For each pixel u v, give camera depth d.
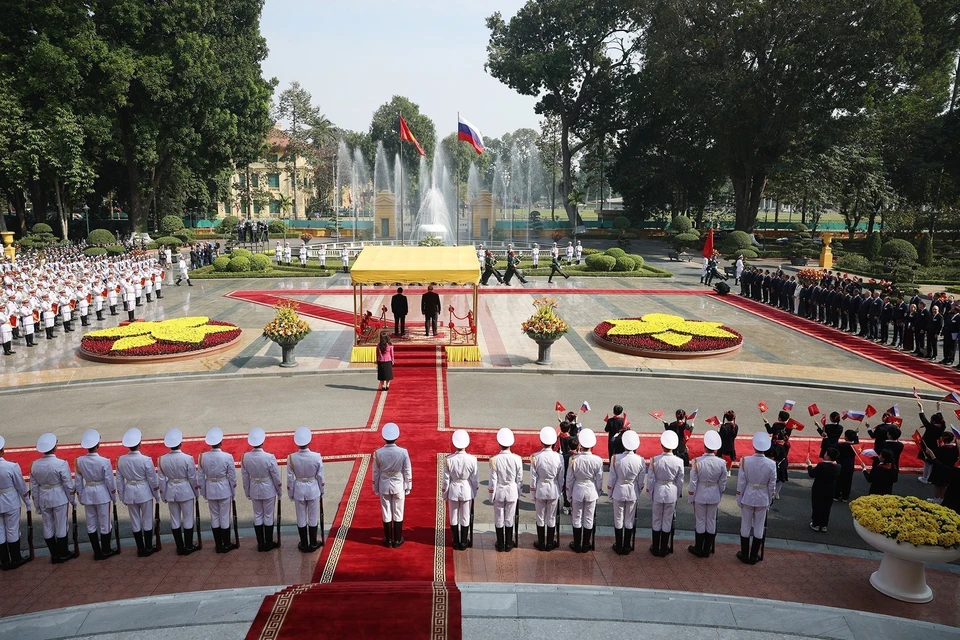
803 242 53.62
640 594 8.21
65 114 47.19
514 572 9.38
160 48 50.50
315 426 15.26
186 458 9.80
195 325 23.89
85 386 18.48
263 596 8.05
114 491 9.82
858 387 18.81
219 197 73.38
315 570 9.36
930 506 8.96
